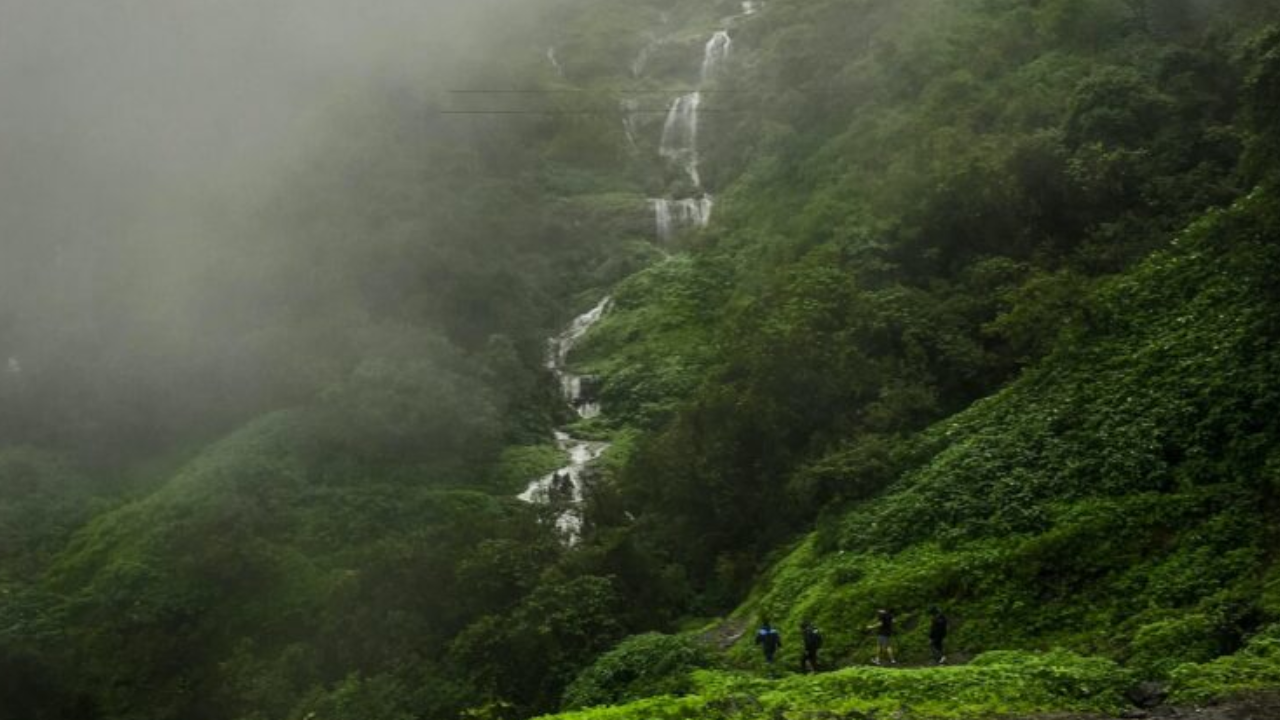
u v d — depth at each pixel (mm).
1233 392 23531
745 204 55469
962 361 31734
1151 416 24609
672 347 47875
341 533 37594
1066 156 35969
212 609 35406
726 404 34062
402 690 27078
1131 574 21141
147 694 32906
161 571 36719
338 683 29016
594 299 54875
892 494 27969
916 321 33594
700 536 33594
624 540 30109
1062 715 16281
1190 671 16797
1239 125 32875
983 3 53625
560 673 25609
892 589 23938
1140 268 30141
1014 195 36062
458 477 41406
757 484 33250
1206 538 20875
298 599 34375
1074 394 27016
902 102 51062
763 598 28125
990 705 16812
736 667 24469
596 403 47500
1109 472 24000
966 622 22219
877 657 22156
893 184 42031
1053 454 25531
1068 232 35469
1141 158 34844
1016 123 40938
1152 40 43938
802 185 52344
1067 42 46844
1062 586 21875
